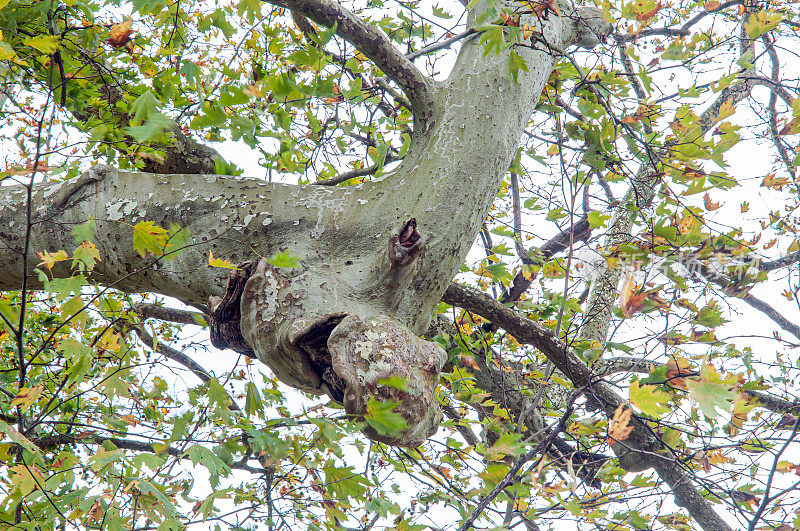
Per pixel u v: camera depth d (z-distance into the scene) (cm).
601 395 275
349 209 207
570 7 286
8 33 227
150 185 212
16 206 209
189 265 202
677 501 318
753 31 257
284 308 182
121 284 213
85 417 281
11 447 188
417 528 216
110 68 276
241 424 193
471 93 225
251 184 213
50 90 167
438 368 183
